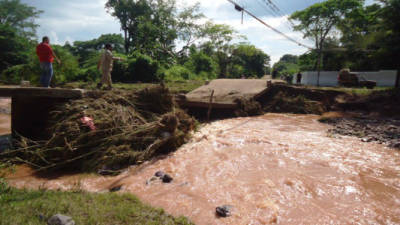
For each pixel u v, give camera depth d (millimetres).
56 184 5113
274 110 14453
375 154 6586
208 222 3482
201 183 4914
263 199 4184
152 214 3508
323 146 7289
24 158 6652
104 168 5926
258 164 5895
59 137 6445
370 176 5148
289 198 4250
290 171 5430
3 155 6688
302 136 8531
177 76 27062
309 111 13820
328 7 34969
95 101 7676
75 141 6309
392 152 6762
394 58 19500
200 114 13148
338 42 35219
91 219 3119
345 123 10773
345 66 32469
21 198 3744
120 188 4801
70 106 7414
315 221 3551
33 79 19562
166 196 4355
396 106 12773
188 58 42562
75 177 5598
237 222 3492
